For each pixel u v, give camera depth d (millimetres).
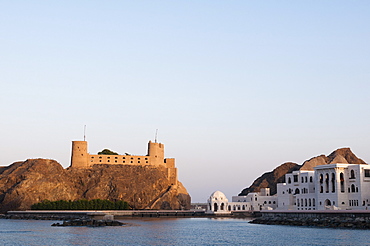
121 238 168875
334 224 198875
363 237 156375
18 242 156750
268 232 187875
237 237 172875
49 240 162000
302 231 184375
